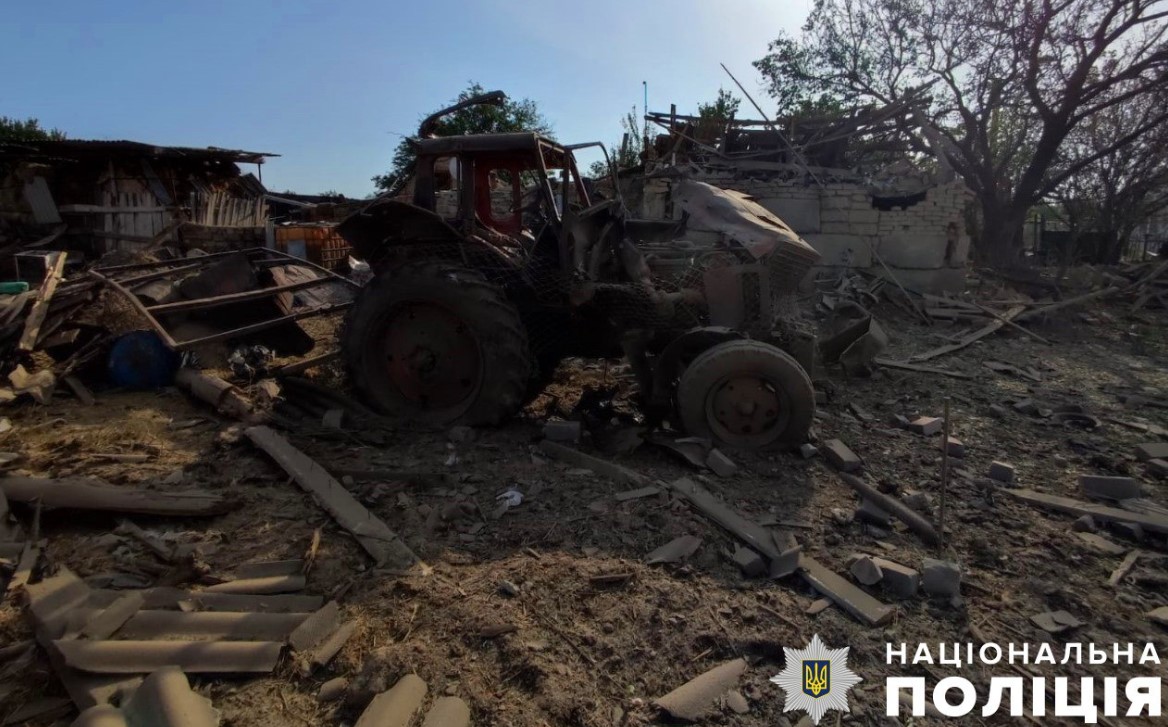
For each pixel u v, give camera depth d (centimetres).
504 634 252
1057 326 1050
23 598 258
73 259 1277
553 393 582
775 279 495
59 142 1255
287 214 1850
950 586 292
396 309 493
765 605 281
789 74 1933
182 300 609
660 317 474
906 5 1563
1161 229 2955
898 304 1102
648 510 352
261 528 326
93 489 329
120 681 221
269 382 542
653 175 1227
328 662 238
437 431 471
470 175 497
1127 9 1338
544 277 478
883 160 1566
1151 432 538
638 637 256
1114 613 288
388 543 310
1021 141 1585
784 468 421
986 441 509
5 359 538
